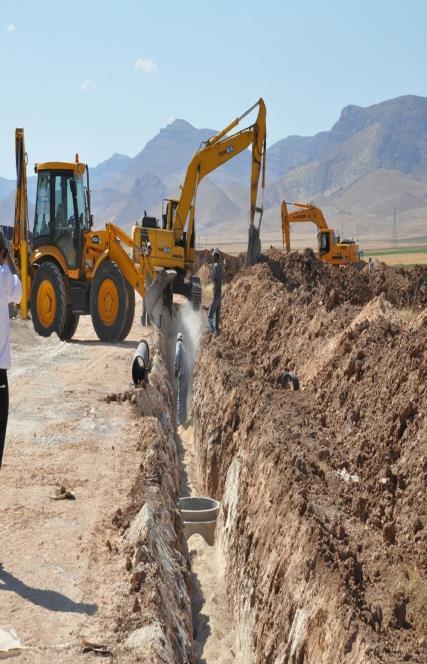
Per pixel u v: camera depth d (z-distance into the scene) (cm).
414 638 738
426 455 1018
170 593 725
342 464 1144
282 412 1370
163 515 870
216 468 1581
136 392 1422
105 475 970
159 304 2492
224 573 1231
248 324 2419
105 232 2192
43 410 1309
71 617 618
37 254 2258
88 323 2812
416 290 2669
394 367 1249
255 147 3011
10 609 621
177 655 630
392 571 861
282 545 965
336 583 798
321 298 2109
